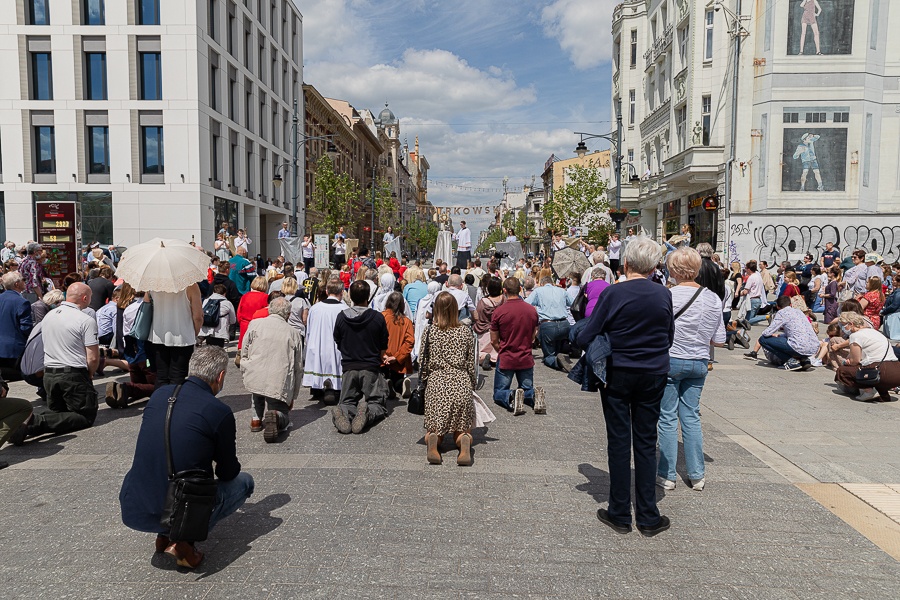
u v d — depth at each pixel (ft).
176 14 91.45
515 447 19.62
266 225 145.69
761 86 71.87
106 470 17.52
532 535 13.29
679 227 91.40
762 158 72.33
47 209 58.90
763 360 36.50
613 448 13.48
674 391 15.94
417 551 12.51
